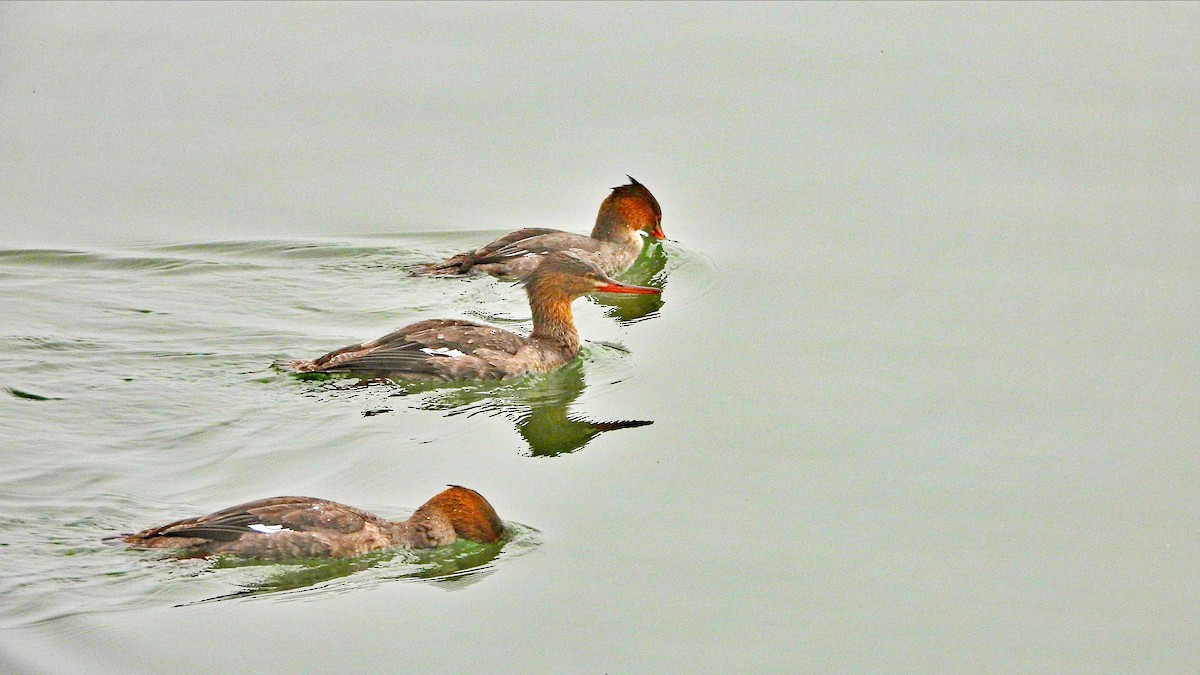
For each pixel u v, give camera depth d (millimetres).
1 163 24938
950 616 14797
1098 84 26609
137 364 19281
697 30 28844
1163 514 16516
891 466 17547
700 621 14633
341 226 23609
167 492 16250
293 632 14094
